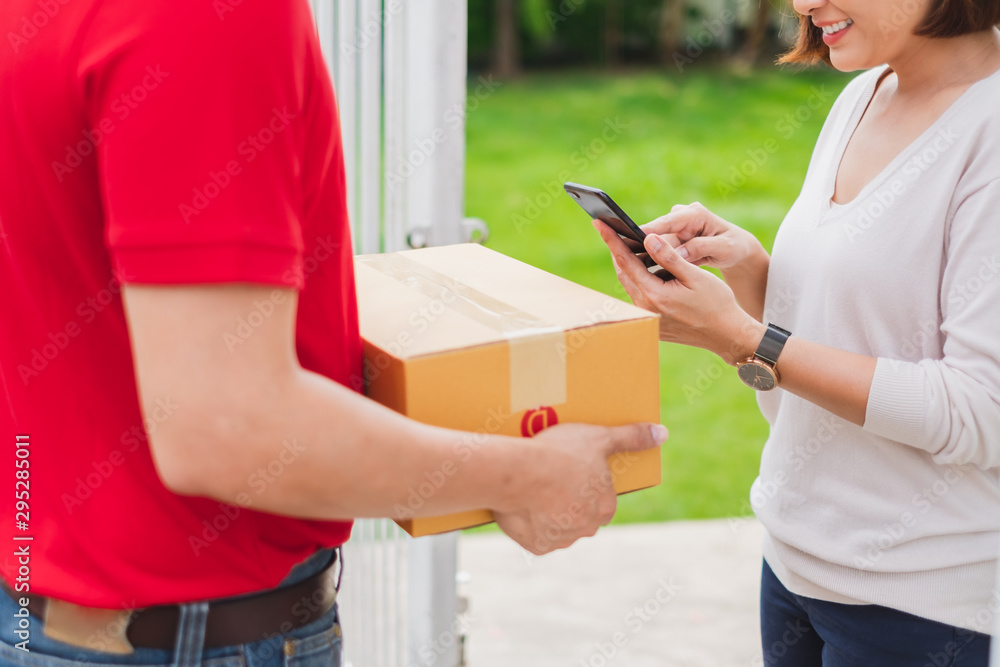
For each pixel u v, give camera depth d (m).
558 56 12.88
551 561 2.93
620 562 2.93
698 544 3.04
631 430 0.94
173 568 0.81
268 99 0.67
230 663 0.84
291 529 0.85
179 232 0.65
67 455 0.81
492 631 2.56
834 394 1.15
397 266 1.21
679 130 9.61
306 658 0.89
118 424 0.79
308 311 0.82
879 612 1.25
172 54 0.64
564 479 0.86
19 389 0.80
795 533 1.29
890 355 1.20
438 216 1.73
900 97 1.25
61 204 0.73
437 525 0.90
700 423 4.14
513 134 9.62
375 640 1.90
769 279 1.35
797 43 1.39
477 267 1.21
